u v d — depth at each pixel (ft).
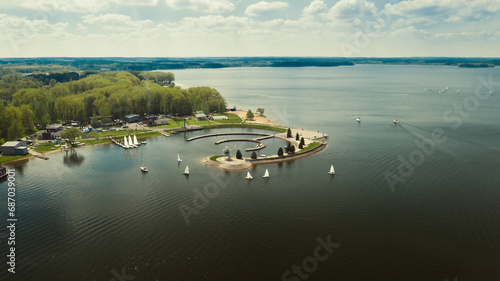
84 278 298.97
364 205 437.58
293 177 542.16
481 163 599.16
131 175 554.46
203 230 377.30
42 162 628.28
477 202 443.32
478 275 302.25
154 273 305.12
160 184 514.27
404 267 312.71
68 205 440.45
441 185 501.15
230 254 332.80
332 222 394.11
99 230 376.89
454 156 644.27
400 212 417.28
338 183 513.86
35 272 306.35
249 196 467.52
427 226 384.27
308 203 444.14
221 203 445.78
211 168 590.96
